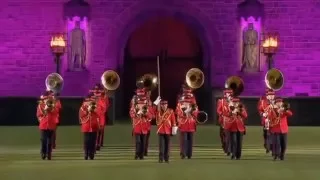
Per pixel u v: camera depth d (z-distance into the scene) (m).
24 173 44.78
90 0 93.56
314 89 93.19
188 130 55.12
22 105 89.88
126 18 93.56
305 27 93.19
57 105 54.53
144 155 57.69
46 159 54.53
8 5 93.38
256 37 93.19
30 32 93.56
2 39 93.56
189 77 59.22
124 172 45.25
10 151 61.03
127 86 100.94
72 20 93.50
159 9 93.75
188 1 93.31
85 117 54.56
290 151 61.53
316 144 68.06
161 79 100.62
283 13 93.12
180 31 100.56
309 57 93.19
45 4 93.31
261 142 70.00
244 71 93.38
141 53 100.81
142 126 54.75
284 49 93.06
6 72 93.69
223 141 60.84
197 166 49.16
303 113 89.50
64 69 93.31
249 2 92.94
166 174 44.12
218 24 93.44
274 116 53.72
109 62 93.56
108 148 64.62
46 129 53.75
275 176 43.34
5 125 89.50
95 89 63.53
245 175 43.81
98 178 42.16
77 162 52.34
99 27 93.56
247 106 89.31
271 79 63.94
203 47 97.62
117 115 95.62
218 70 93.38
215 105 91.19
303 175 43.97
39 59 93.62
